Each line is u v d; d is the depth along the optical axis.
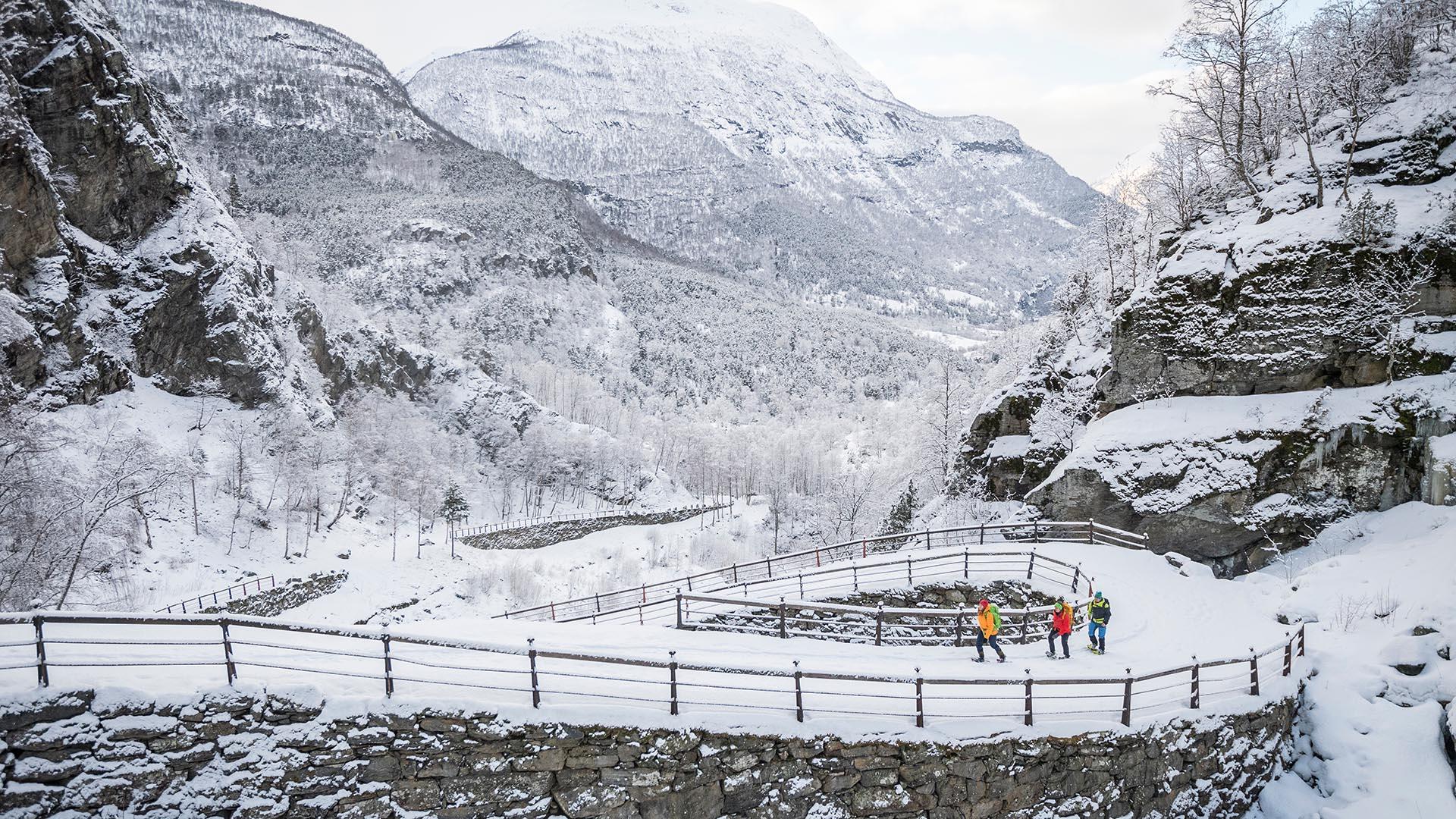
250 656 16.80
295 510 80.19
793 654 21.66
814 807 17.11
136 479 62.41
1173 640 24.56
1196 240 38.91
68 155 77.19
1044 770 18.22
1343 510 31.25
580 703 16.53
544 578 93.62
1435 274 32.03
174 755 14.23
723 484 157.50
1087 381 44.94
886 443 159.88
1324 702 21.81
